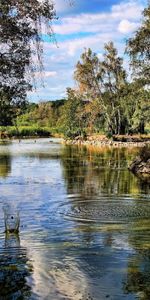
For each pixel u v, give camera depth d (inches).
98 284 357.7
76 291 343.0
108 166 1414.9
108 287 352.2
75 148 2401.6
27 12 398.9
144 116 2768.2
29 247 467.5
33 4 398.0
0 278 368.8
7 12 390.3
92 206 718.5
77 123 3243.1
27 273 381.7
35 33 410.3
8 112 450.3
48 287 350.0
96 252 448.1
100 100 3115.2
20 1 394.9
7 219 615.5
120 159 1679.4
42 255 436.8
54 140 3395.7
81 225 579.8
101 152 2081.7
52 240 499.2
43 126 4505.4
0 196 816.9
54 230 550.6
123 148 2422.5
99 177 1125.1
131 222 599.5
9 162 1553.9
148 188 931.3
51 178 1096.8
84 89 3068.4
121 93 3051.2
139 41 1489.9
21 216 638.5
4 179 1075.3
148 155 1318.9
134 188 929.5
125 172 1248.2
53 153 2006.6
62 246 472.7
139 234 530.3
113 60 2994.6
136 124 2982.3
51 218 624.1
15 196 816.9
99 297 332.2
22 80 433.1
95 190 898.1
